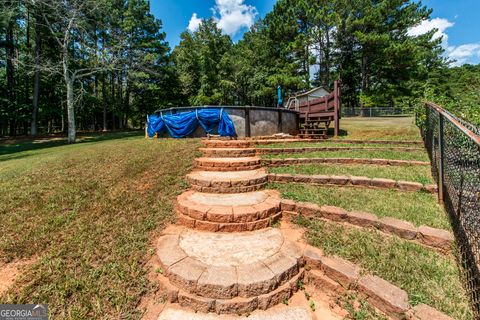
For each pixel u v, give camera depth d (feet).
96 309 6.61
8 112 59.57
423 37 79.10
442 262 7.58
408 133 27.32
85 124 99.04
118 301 6.87
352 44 82.79
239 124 27.66
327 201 11.81
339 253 8.27
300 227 10.45
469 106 19.99
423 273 7.13
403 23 74.02
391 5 73.00
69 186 13.96
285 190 13.65
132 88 80.64
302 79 82.79
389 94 80.69
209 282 6.91
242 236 9.70
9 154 32.99
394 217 9.97
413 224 9.30
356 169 16.57
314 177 14.65
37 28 50.96
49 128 87.04
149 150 21.04
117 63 58.95
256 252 8.48
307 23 85.35
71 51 60.64
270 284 7.01
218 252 8.50
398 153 19.98
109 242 9.27
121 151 21.59
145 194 13.09
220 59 91.81
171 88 83.51
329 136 29.76
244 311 6.71
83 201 12.26
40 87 68.85
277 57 93.97
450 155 10.30
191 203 11.47
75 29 48.73
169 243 9.14
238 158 18.21
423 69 81.51
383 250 8.28
